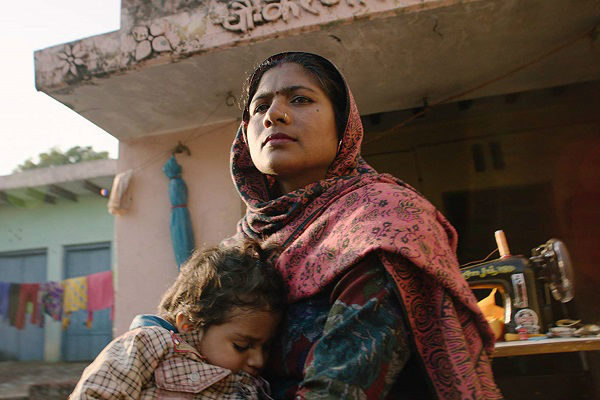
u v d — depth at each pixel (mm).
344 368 740
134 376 925
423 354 841
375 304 813
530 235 5156
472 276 2041
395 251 848
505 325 1943
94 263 10656
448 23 3557
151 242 4789
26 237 10938
